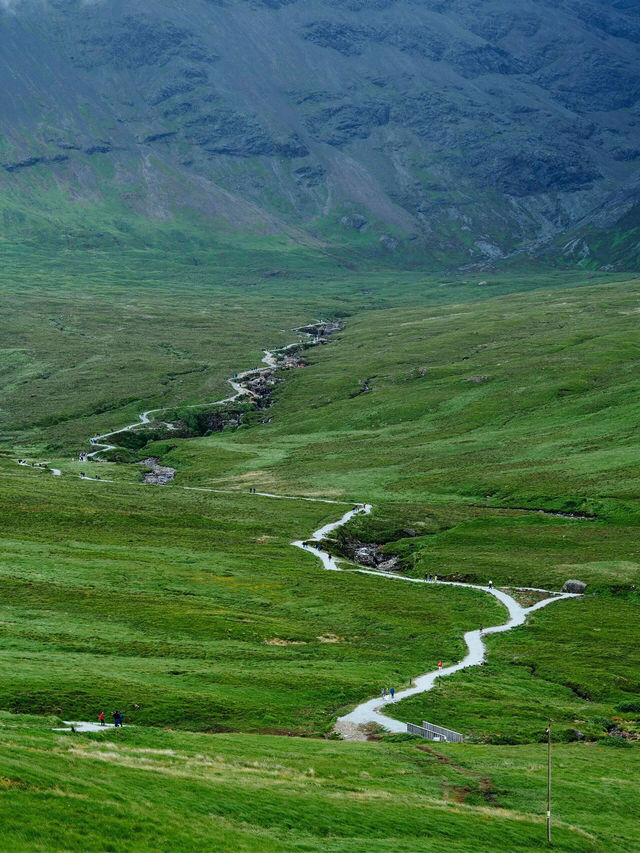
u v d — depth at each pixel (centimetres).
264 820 4556
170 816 4162
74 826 3666
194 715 7275
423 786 5838
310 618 11550
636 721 8231
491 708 8325
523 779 6200
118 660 8831
